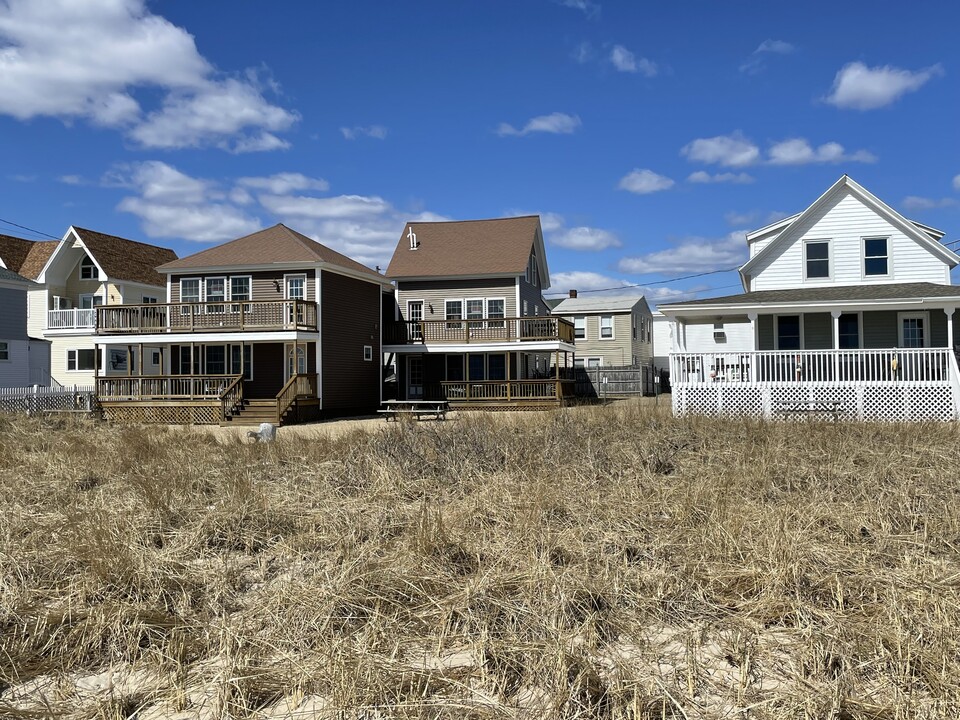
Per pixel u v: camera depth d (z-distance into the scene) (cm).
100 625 446
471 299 3045
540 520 638
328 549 604
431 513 682
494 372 3100
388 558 560
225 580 533
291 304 2478
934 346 1977
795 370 1894
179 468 985
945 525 606
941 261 2053
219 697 373
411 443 1096
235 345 2720
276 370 2667
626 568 521
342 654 404
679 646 423
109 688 389
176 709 374
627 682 370
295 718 362
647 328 4644
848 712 348
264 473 970
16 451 1230
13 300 2988
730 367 1950
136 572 523
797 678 374
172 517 694
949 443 1046
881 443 1085
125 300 3438
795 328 2103
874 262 2103
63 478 946
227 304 2531
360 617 462
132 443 1295
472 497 743
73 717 365
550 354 3644
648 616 457
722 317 2267
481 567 539
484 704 361
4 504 761
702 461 964
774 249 2180
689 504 682
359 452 1065
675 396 1848
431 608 475
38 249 3797
